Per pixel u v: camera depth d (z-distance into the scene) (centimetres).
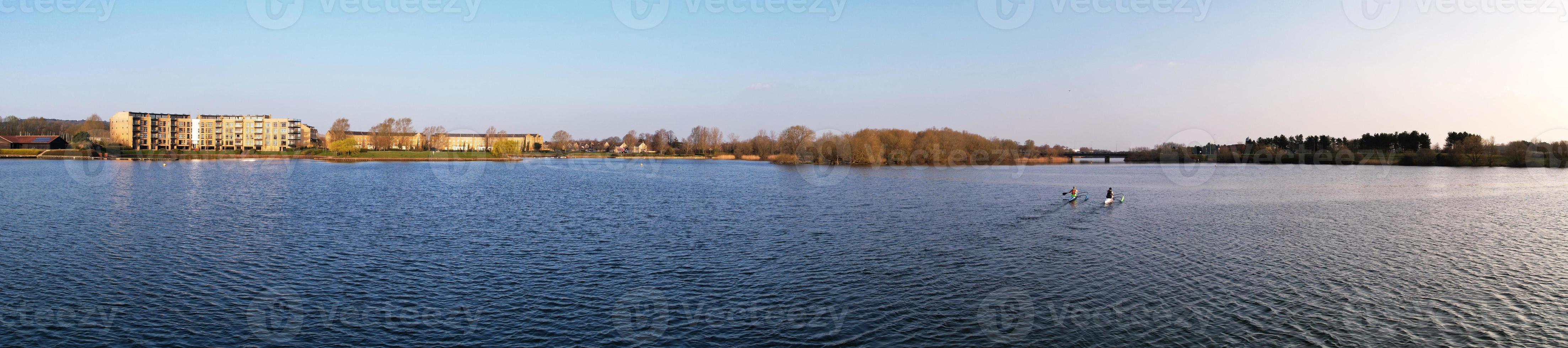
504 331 2730
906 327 2800
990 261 3947
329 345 2566
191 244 4362
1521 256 4125
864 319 2897
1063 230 5094
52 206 6347
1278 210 6562
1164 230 5097
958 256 4084
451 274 3603
